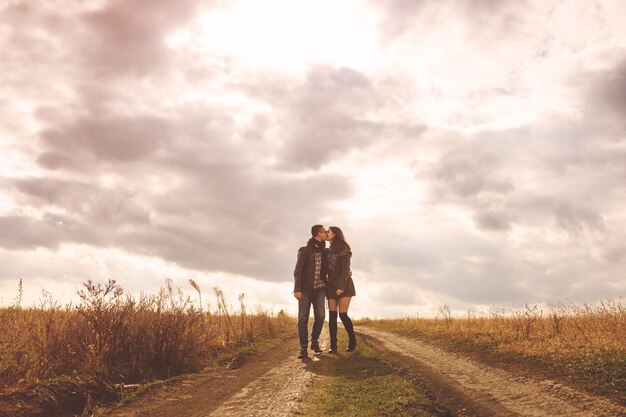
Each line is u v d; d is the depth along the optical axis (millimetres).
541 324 11625
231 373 7949
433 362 8602
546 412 5074
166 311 8945
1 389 5336
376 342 12133
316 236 9984
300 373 7641
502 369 7664
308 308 9703
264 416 5254
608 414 4844
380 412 5297
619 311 10648
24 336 6691
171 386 6816
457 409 5621
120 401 6070
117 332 7727
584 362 7117
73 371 6582
